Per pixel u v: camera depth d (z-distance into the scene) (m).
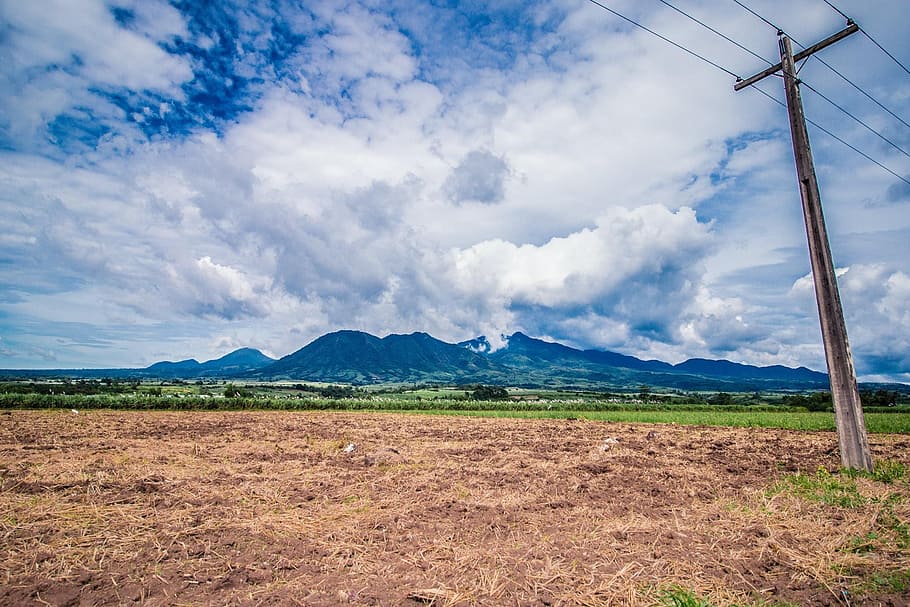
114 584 5.48
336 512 8.59
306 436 21.09
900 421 32.50
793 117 14.40
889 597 5.36
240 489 10.23
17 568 5.93
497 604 5.08
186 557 6.30
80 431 21.53
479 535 7.30
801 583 5.74
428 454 15.75
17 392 46.62
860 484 10.91
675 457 15.78
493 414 41.44
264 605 5.02
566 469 13.04
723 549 6.73
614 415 39.34
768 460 15.23
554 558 6.30
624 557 6.36
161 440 18.83
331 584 5.54
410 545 6.82
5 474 11.23
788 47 14.58
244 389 85.50
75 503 8.90
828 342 13.32
